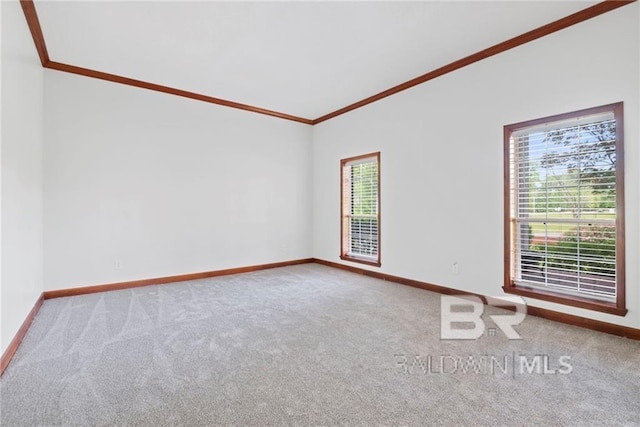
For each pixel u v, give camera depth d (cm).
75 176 378
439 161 390
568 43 281
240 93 466
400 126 438
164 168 443
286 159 573
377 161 479
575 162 285
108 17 278
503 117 328
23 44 269
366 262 493
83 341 250
